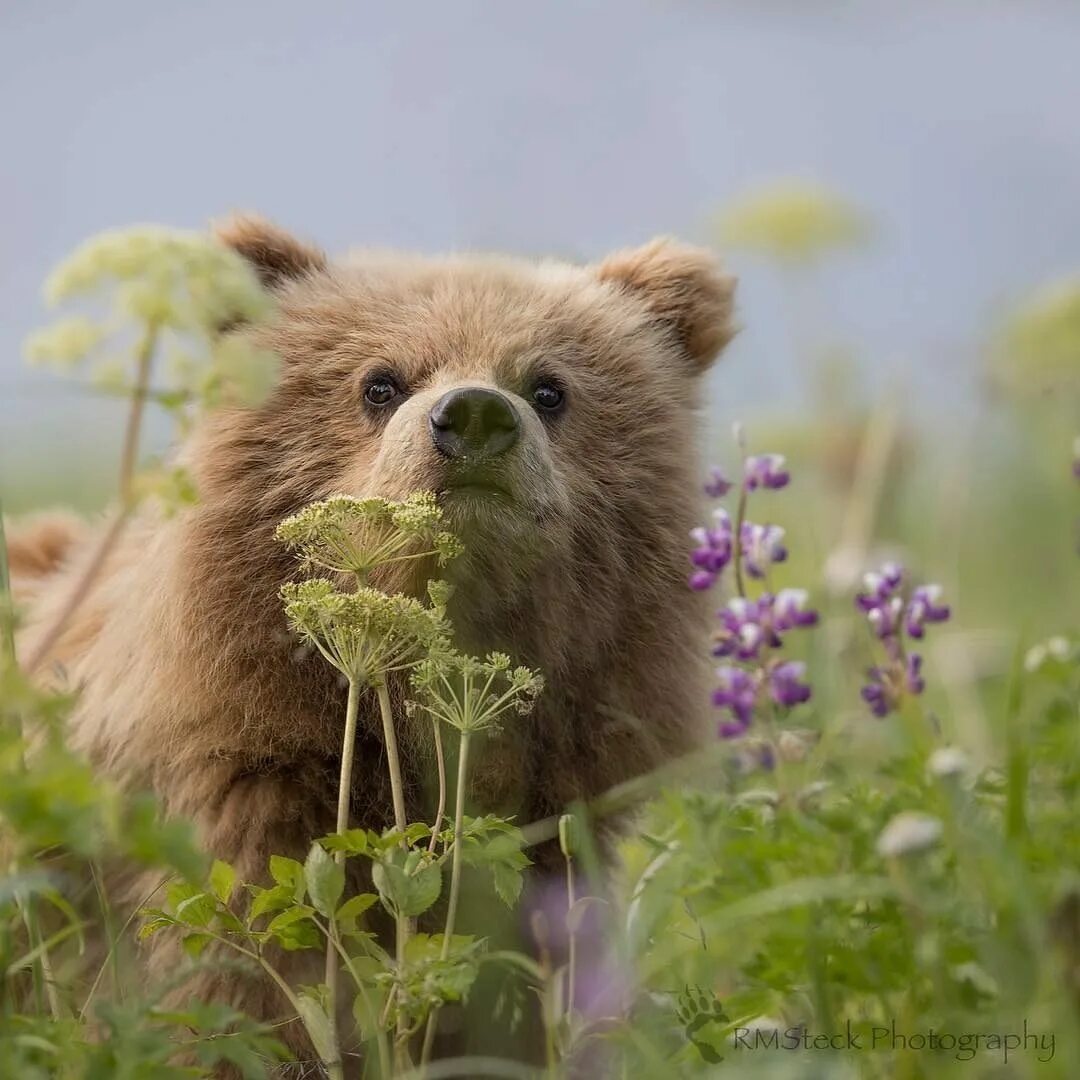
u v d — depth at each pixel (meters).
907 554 15.66
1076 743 9.48
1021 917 7.62
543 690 9.85
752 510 17.58
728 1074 7.36
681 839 9.18
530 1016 9.53
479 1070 8.48
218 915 7.94
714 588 10.78
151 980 9.16
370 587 9.07
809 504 18.31
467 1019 9.32
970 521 20.31
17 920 8.47
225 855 9.23
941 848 8.54
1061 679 9.94
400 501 9.03
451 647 9.34
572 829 8.30
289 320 10.52
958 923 7.68
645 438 10.63
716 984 9.55
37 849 8.33
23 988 9.62
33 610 10.91
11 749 6.56
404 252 11.91
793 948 8.21
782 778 9.44
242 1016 7.01
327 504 8.01
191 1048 7.76
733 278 11.85
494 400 9.00
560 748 9.98
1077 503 17.50
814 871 8.66
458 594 9.30
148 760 9.57
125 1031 6.72
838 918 8.23
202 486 9.79
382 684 7.99
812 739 10.46
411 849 8.63
